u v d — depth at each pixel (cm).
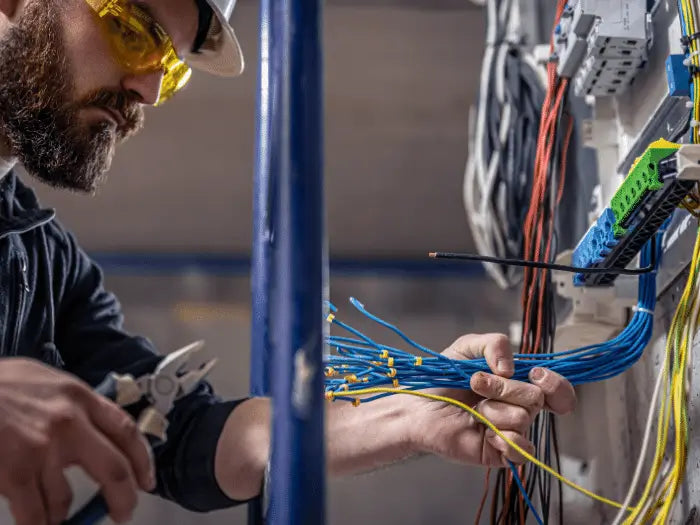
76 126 150
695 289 131
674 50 140
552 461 212
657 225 130
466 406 128
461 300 371
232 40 168
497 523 169
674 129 142
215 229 381
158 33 150
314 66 90
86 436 82
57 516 82
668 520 146
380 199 374
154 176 370
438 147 366
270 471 100
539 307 175
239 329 371
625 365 145
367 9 350
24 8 150
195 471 135
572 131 207
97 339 167
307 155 89
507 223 226
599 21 151
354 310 370
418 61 355
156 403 97
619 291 161
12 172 164
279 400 86
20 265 157
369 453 141
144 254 382
